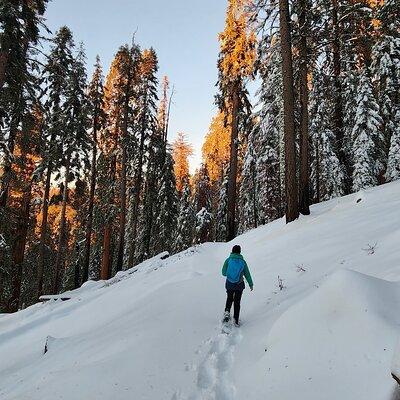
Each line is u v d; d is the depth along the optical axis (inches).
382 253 307.1
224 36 933.2
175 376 233.3
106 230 1263.5
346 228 464.1
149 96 1325.0
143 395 212.7
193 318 345.4
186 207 1781.5
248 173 1371.8
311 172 1302.9
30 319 633.6
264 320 286.4
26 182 1040.8
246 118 970.1
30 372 318.3
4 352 489.1
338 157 1130.0
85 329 476.4
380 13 856.9
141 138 1314.0
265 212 1222.3
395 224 400.2
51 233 1438.2
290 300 292.7
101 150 1289.4
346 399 149.6
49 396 224.5
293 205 610.2
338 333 184.7
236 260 333.4
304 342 196.1
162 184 1566.2
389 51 1008.9
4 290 991.0
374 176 1059.9
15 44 676.1
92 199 1190.3
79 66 1104.8
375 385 146.3
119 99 1160.2
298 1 647.1
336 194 1107.3
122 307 498.6
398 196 527.2
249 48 906.7
